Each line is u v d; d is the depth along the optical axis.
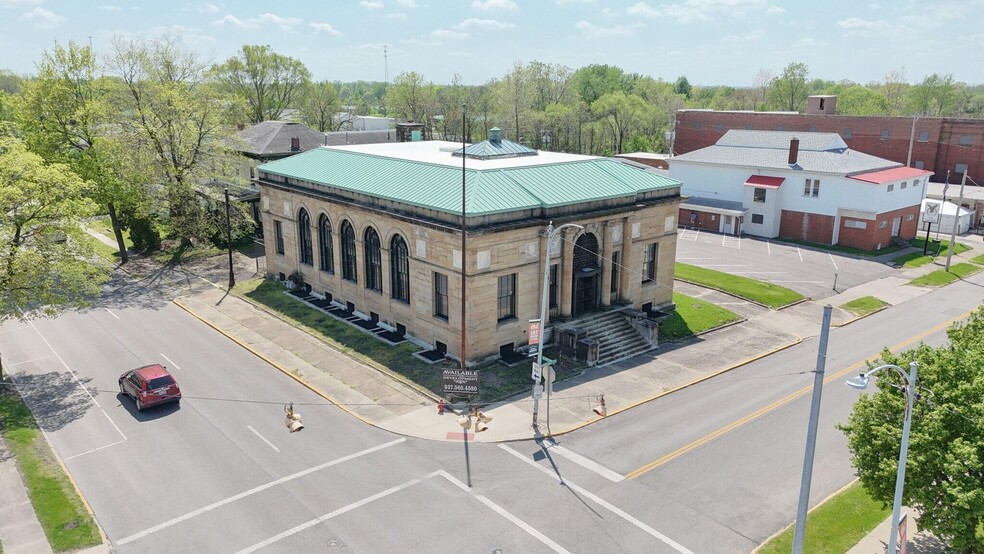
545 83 147.50
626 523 25.47
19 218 36.44
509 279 40.78
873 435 22.52
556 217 41.00
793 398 36.44
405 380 38.00
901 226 73.50
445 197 40.00
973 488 19.88
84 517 25.61
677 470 29.19
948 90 149.12
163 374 34.84
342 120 155.00
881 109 150.38
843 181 69.62
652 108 139.00
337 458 30.11
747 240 74.75
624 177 47.16
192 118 65.25
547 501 26.88
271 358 41.50
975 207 81.19
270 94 123.31
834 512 26.03
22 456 29.98
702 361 41.50
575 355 41.06
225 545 24.09
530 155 51.44
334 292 50.84
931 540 24.20
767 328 47.56
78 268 38.28
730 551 23.88
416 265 41.81
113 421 33.53
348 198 46.84
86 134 62.38
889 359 23.08
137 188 62.47
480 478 28.53
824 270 62.50
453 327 40.09
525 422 33.41
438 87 191.50
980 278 61.38
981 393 20.83
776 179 75.19
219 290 55.78
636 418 34.06
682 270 61.09
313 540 24.38
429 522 25.47
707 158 81.94
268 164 57.09
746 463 29.77
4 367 40.31
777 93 154.50
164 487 27.75
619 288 46.28
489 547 24.03
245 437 31.95
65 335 45.75
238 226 68.69
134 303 52.75
